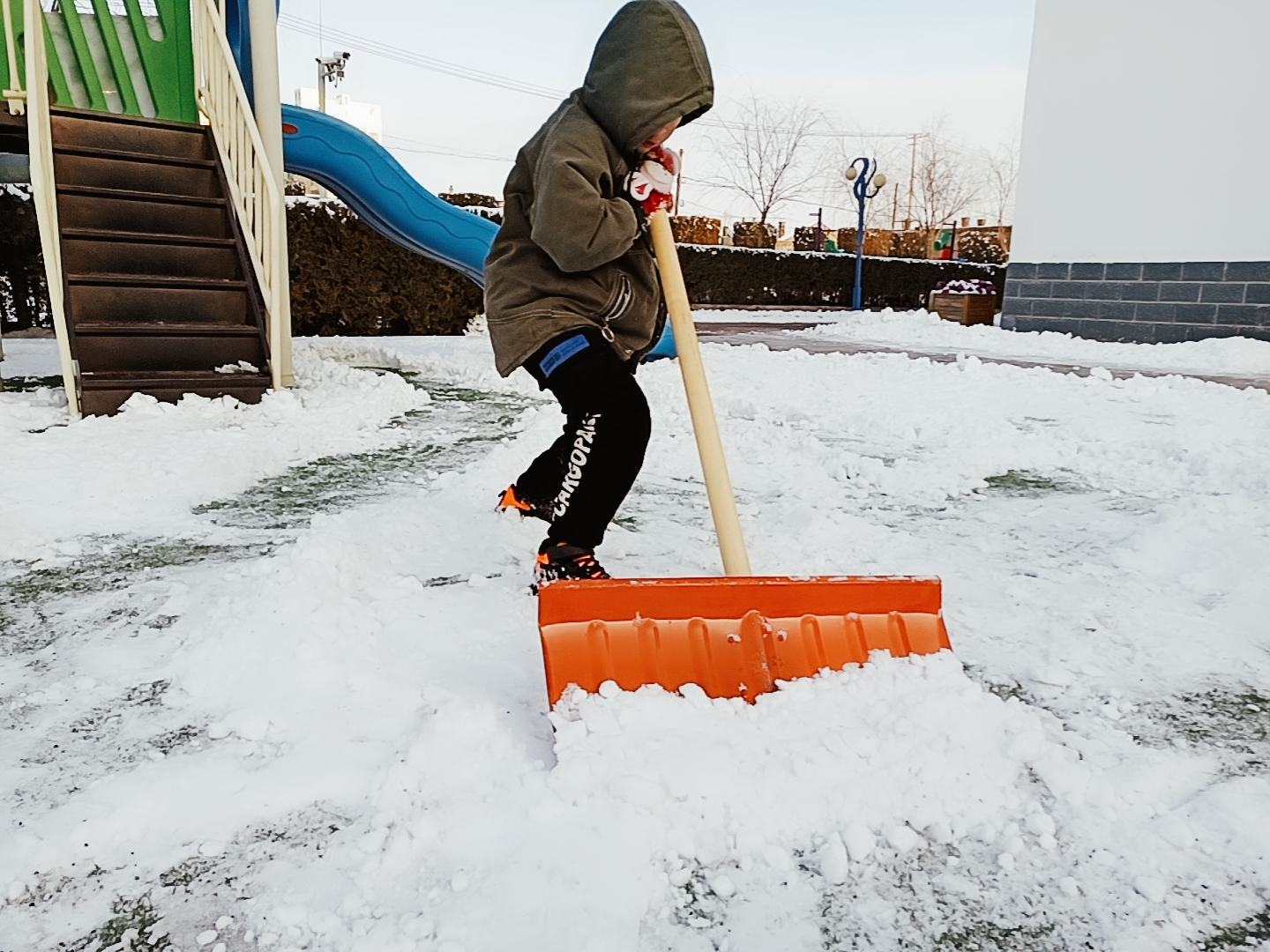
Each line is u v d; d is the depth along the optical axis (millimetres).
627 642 1656
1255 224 8789
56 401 4820
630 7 2064
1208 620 2236
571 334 2158
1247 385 6527
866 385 6156
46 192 4672
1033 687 1876
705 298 22531
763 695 1629
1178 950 1149
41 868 1271
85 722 1660
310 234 11758
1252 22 8570
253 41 5504
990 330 10812
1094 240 9945
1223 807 1417
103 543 2748
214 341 5238
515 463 3699
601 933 1132
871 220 44688
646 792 1344
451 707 1617
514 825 1325
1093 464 4016
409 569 2486
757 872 1281
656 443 4297
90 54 6207
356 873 1259
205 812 1393
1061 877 1277
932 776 1450
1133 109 9469
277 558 2393
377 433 4566
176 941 1139
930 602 1804
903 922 1193
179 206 5758
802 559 2662
